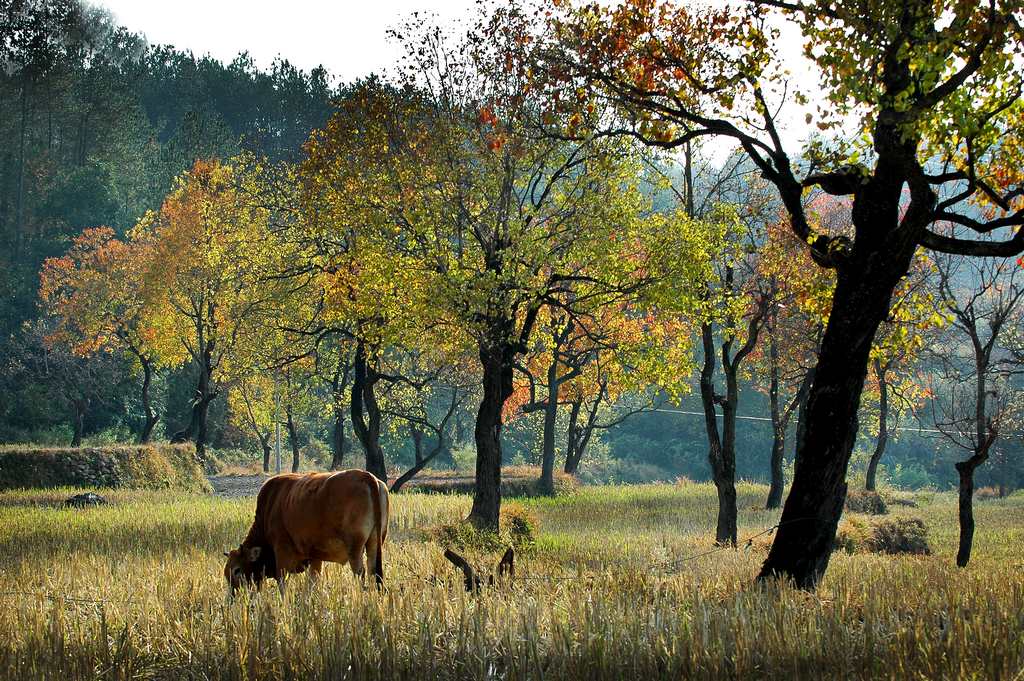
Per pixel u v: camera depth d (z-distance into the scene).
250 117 103.38
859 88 10.73
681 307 21.50
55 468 38.09
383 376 36.38
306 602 9.18
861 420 47.00
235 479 51.50
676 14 14.28
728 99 13.07
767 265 21.91
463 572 11.88
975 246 11.54
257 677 8.04
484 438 24.50
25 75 85.06
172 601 9.96
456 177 22.61
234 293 46.09
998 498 55.34
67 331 57.66
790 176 12.88
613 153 21.50
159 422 72.00
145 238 53.53
